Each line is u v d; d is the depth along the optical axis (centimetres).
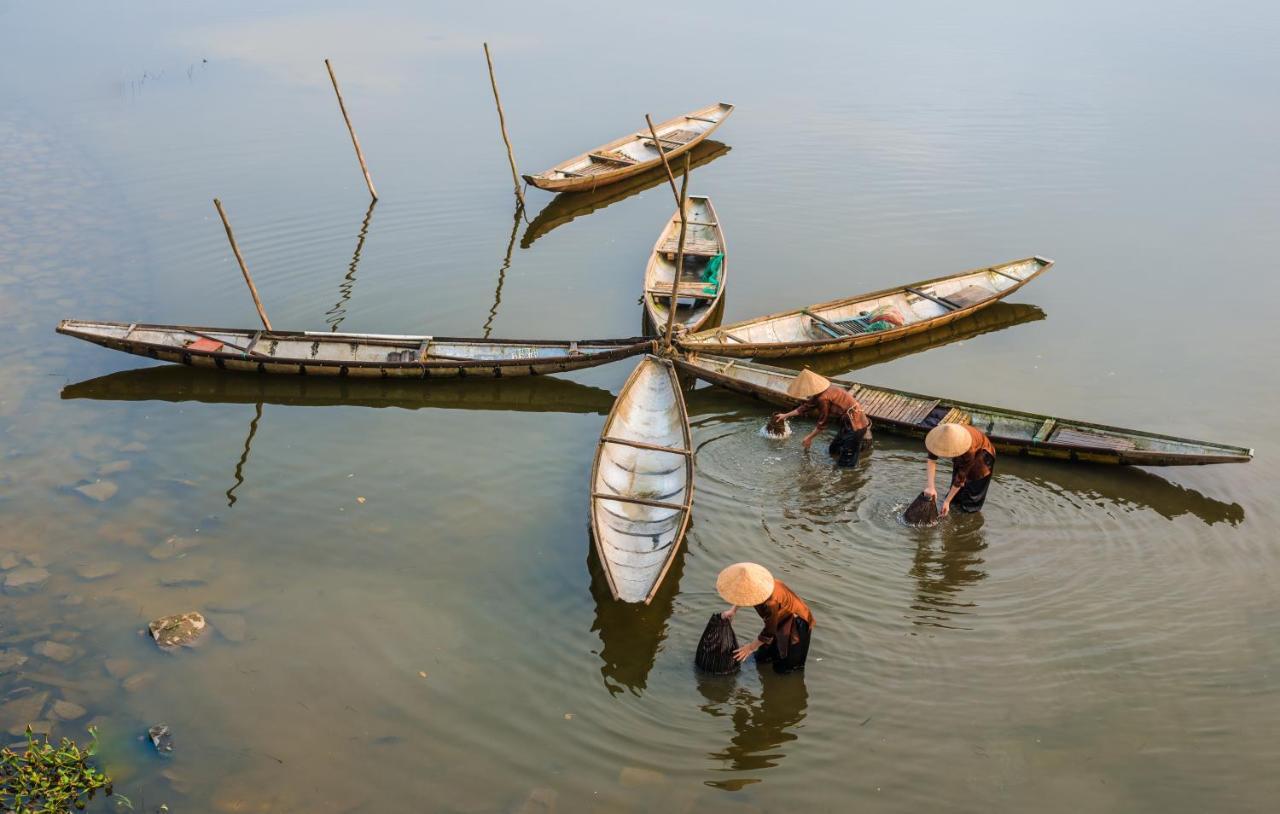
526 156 2856
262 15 4391
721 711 1088
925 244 2352
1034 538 1350
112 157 2805
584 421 1719
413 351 1859
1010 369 1845
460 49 3869
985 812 965
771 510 1409
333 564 1320
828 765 1020
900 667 1138
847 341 1850
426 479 1520
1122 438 1518
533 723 1073
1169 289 2123
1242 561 1302
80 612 1216
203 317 2012
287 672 1135
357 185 2661
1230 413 1673
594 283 2206
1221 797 973
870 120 3134
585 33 4116
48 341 1905
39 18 4316
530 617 1227
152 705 1085
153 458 1566
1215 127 3050
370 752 1034
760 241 2373
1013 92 3384
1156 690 1098
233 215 2462
